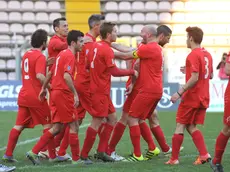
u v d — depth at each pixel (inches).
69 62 985.5
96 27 1143.0
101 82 1042.7
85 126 1894.7
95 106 1043.9
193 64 990.4
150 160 1096.2
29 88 1066.7
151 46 1048.8
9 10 3378.4
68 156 1095.6
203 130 1737.2
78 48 1005.8
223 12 3415.4
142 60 1061.1
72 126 1021.8
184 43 3132.4
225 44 3159.5
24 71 1072.8
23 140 1477.6
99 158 1091.9
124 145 1357.0
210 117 2223.2
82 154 1053.2
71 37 999.0
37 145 1028.5
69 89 995.3
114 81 2714.1
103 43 1044.5
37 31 1071.0
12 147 1072.2
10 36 3270.2
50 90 1035.3
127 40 2755.9
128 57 1060.5
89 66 1060.5
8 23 3329.2
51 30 3339.1
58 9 3425.2
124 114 1114.7
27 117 1080.2
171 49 3093.0
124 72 1048.8
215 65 2851.9
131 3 3464.6
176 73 2687.0
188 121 1023.6
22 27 3329.2
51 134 1026.1
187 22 3363.7
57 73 1002.1
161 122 1989.4
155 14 3410.4
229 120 876.0
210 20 3373.5
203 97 1011.9
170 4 3447.3
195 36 1010.1
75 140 1024.2
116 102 2471.7
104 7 3457.2
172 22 3371.1
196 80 988.6
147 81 1056.8
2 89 2504.9
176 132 1027.3
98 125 1054.4
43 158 1135.6
